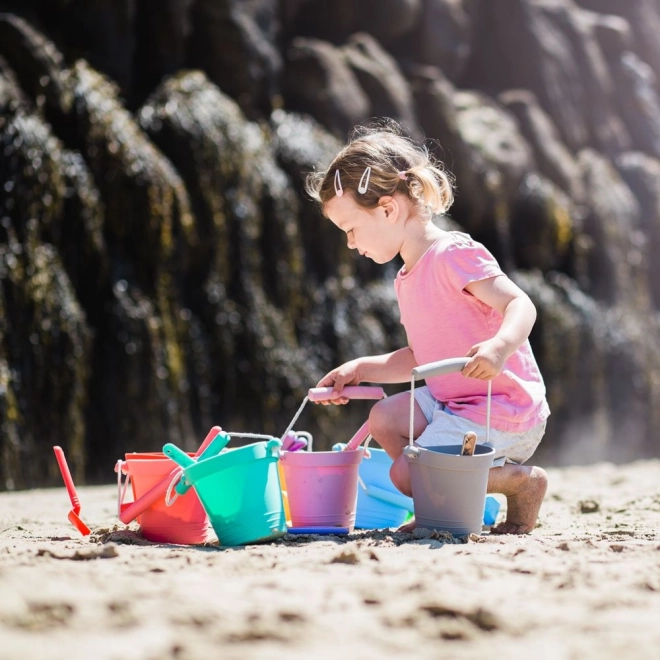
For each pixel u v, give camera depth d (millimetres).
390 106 14938
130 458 3721
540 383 4059
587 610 2125
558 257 16531
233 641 1832
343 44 15789
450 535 3389
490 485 3889
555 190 16578
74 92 11648
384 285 14250
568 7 18953
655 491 6160
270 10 14438
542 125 17109
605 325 16531
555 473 8812
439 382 3982
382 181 4031
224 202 12555
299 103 14461
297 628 1927
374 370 4234
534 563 2693
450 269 3908
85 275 11281
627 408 16688
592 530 4102
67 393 10656
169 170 12047
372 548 3043
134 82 13367
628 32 19672
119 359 11133
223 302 12273
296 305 13047
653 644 1853
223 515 3377
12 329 10352
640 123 19234
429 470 3525
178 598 2139
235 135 12875
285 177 13398
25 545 3369
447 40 16953
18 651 1719
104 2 12523
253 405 12305
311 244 13547
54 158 11039
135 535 3662
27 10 12234
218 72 13695
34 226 10750
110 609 2021
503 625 1983
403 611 2062
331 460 3674
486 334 3926
